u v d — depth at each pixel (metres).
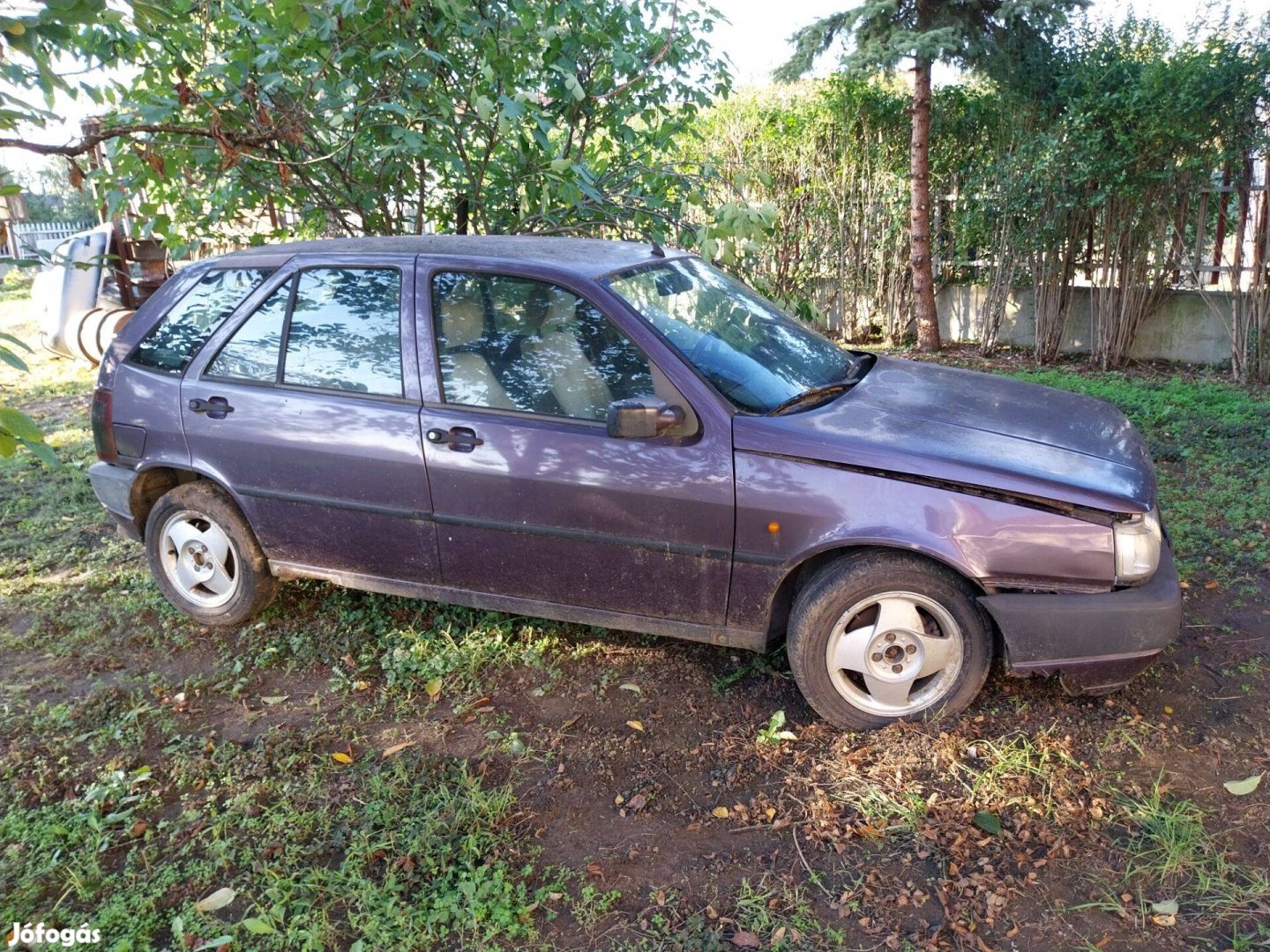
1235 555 4.72
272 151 5.18
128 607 4.50
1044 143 9.02
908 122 10.63
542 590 3.69
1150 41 8.84
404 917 2.60
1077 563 3.11
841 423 3.38
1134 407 7.53
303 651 4.12
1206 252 8.87
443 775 3.22
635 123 7.29
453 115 5.43
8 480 6.51
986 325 10.20
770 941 2.51
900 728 3.33
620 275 3.71
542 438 3.49
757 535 3.29
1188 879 2.68
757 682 3.79
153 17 2.60
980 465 3.16
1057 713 3.46
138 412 4.20
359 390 3.79
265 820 3.04
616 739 3.44
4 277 3.13
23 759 3.37
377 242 4.04
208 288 4.16
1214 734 3.33
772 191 11.03
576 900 2.69
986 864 2.74
